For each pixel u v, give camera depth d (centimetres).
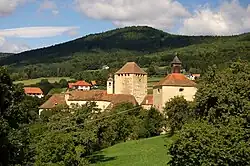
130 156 6719
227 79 4703
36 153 4325
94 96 12900
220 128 3378
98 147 7881
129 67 13388
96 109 8094
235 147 3203
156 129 9106
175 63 10806
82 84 19175
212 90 4662
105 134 8094
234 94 4256
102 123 7881
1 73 3616
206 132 3281
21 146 3562
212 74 5081
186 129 3338
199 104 4925
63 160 4484
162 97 10075
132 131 9112
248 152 3189
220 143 3219
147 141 8119
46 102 13262
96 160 6569
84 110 7062
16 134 3497
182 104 7606
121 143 8506
